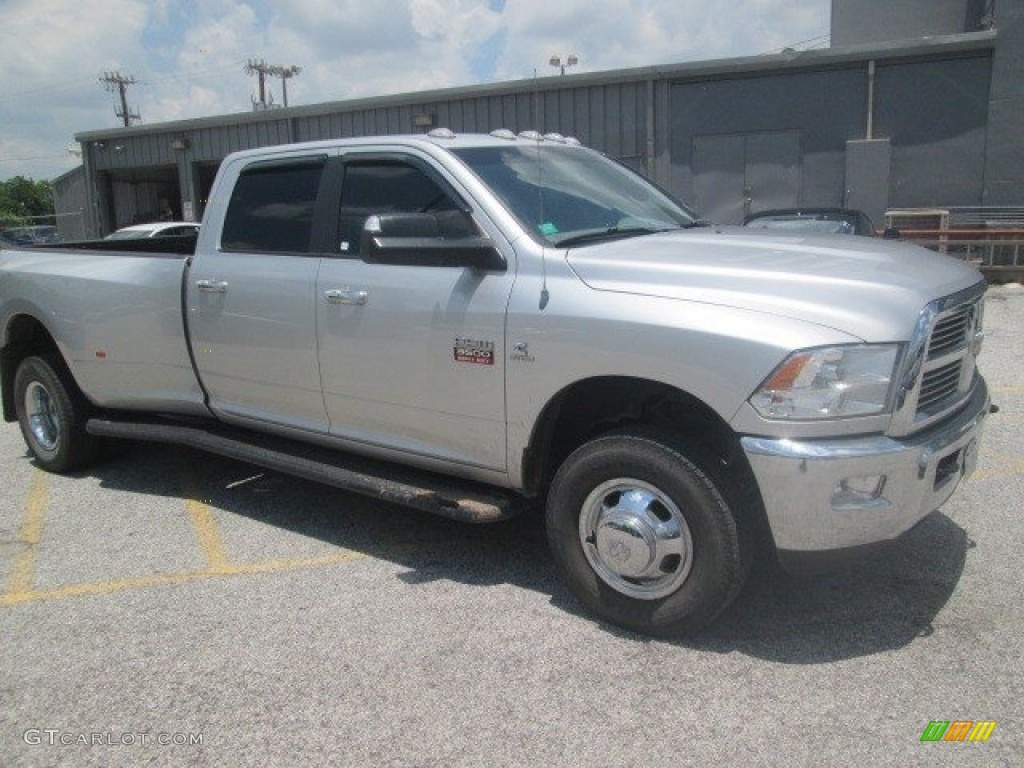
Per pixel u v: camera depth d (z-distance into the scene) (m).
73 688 3.33
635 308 3.40
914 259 3.71
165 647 3.61
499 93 20.67
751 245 3.83
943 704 3.03
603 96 19.61
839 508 3.12
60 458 5.95
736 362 3.17
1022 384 7.82
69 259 5.71
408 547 4.59
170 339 5.16
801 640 3.49
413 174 4.22
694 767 2.75
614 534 3.51
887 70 17.38
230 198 4.96
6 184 108.06
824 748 2.82
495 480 4.00
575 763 2.79
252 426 5.00
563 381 3.58
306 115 24.48
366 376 4.26
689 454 3.33
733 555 3.30
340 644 3.58
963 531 4.49
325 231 4.49
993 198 17.09
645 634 3.56
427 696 3.19
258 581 4.21
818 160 18.12
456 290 3.90
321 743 2.94
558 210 4.09
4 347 6.14
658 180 19.38
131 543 4.75
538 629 3.65
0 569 4.45
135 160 29.45
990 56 16.72
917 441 3.23
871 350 3.10
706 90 18.69
